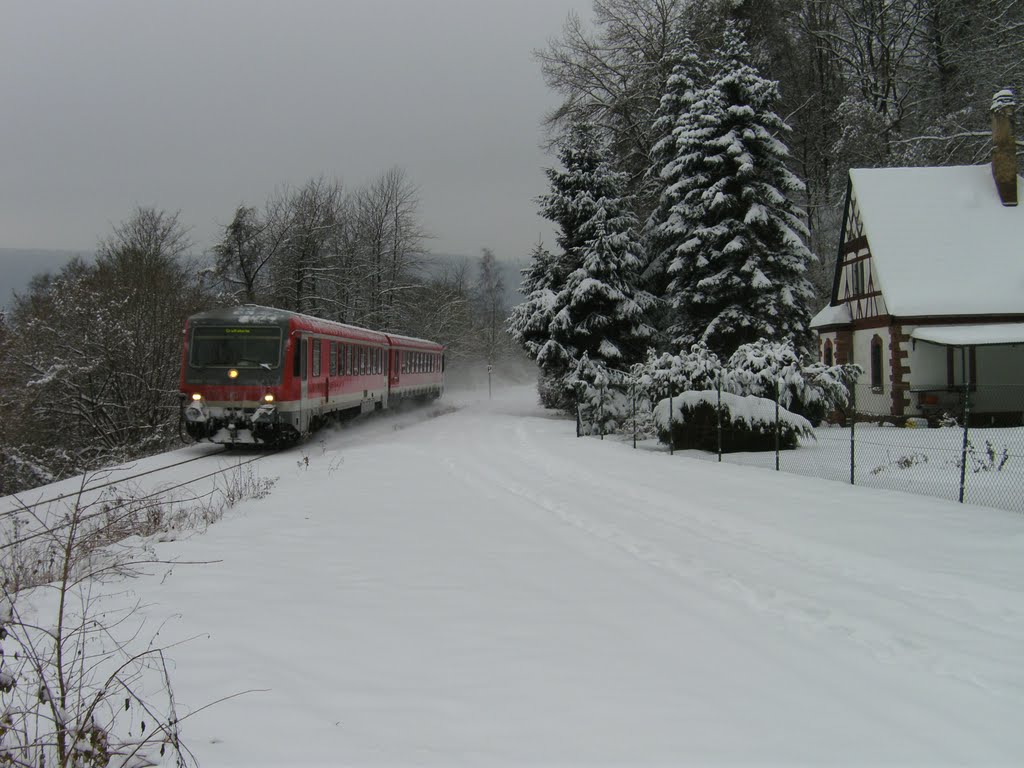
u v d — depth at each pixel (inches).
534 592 269.0
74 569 300.4
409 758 149.6
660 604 255.3
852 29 1723.7
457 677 191.3
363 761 148.2
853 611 244.2
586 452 721.6
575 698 179.3
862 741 159.5
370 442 908.6
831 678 193.8
